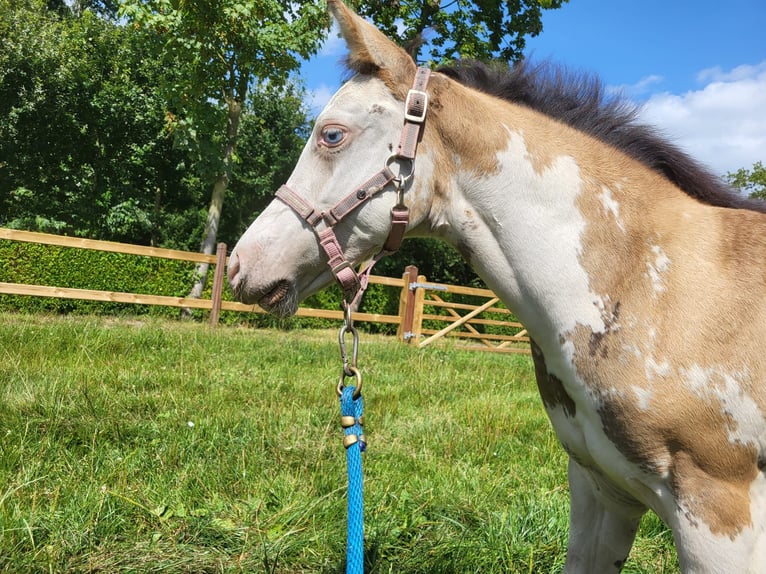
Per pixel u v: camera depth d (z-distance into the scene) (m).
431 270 18.84
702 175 1.81
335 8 1.67
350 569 1.49
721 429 1.45
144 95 16.23
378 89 1.69
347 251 1.70
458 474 3.37
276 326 10.25
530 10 12.37
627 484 1.58
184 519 2.59
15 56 14.95
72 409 3.74
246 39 10.65
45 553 2.22
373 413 4.51
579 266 1.58
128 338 6.27
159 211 18.95
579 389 1.57
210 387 4.79
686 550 1.46
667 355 1.48
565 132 1.77
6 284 8.04
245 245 1.71
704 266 1.55
